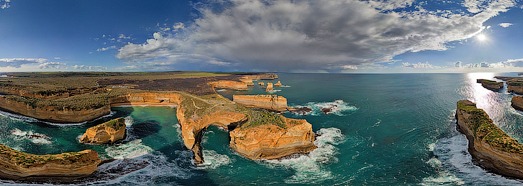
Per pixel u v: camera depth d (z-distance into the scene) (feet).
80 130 181.37
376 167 125.39
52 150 142.51
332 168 124.98
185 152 144.05
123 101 262.47
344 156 137.59
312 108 257.55
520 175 106.63
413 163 128.57
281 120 150.82
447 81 610.24
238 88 442.09
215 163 130.21
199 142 155.94
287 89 434.71
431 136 165.27
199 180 114.42
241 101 268.82
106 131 152.97
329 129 182.80
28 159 105.70
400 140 159.94
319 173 120.57
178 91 292.61
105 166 124.36
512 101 250.37
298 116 223.51
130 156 137.18
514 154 106.32
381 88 441.27
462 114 172.35
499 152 111.86
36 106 199.00
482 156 123.03
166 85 366.22
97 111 211.82
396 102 285.23
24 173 105.29
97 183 109.40
